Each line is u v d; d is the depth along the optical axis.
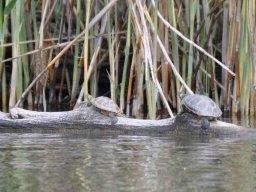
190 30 24.19
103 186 12.87
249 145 17.77
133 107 23.78
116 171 14.21
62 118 19.95
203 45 25.83
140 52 21.95
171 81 25.73
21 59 25.83
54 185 12.94
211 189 12.65
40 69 25.92
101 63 28.41
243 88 24.88
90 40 25.28
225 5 25.20
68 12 26.16
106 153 16.36
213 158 15.74
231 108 25.92
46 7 24.06
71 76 29.08
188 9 25.30
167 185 12.98
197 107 19.08
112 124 19.73
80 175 13.81
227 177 13.69
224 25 25.39
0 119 20.09
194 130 19.34
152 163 15.09
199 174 13.95
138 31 21.30
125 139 18.70
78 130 19.89
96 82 26.50
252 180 13.41
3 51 26.42
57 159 15.52
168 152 16.56
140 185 12.96
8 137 19.03
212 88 25.91
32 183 13.10
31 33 26.86
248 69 24.70
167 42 24.11
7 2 21.91
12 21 23.53
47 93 29.09
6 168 14.52
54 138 18.86
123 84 22.84
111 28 25.50
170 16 23.56
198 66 25.47
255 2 24.48
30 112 20.17
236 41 24.66
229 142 18.28
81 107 20.03
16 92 25.38
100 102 19.72
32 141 18.28
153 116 20.70
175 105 25.97
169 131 19.55
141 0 21.17
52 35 28.31
